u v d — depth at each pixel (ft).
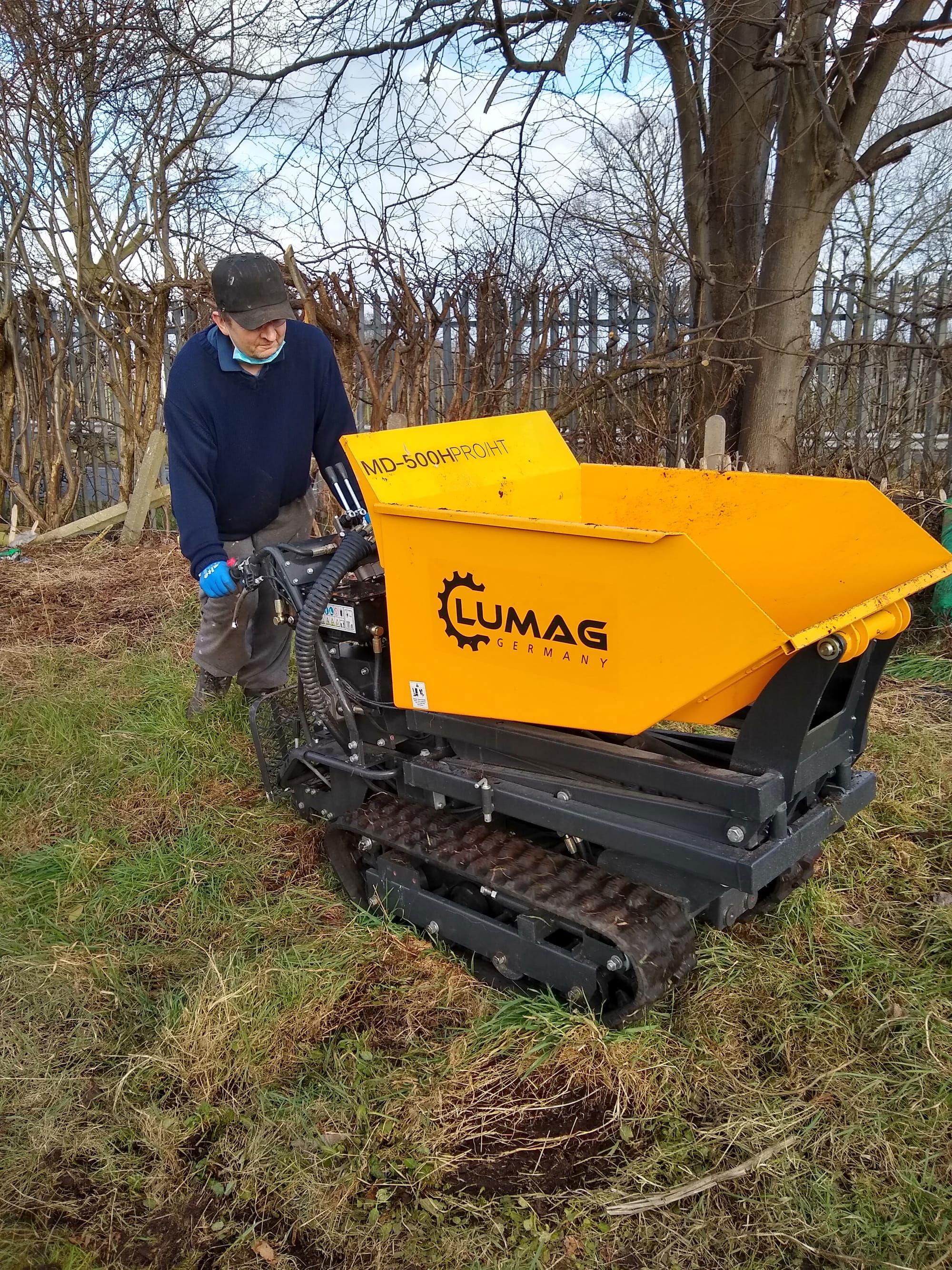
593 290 23.76
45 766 12.71
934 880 10.08
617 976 7.85
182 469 10.66
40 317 26.00
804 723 6.86
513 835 8.83
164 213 28.45
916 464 23.45
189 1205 6.86
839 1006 8.32
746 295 19.74
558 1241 6.42
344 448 8.30
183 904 10.04
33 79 25.13
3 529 26.27
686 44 18.69
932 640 16.92
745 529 9.50
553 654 7.48
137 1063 8.00
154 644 17.11
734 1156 7.02
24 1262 6.47
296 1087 7.76
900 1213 6.51
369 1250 6.43
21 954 9.29
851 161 16.84
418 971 8.89
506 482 9.75
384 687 9.17
